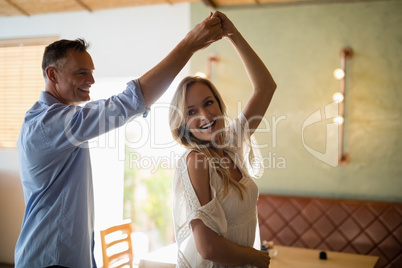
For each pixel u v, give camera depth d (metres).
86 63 1.63
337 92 3.90
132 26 4.49
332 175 3.91
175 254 2.72
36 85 4.89
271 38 4.09
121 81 4.68
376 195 3.79
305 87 3.99
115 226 3.05
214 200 1.46
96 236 4.55
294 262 2.64
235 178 1.63
